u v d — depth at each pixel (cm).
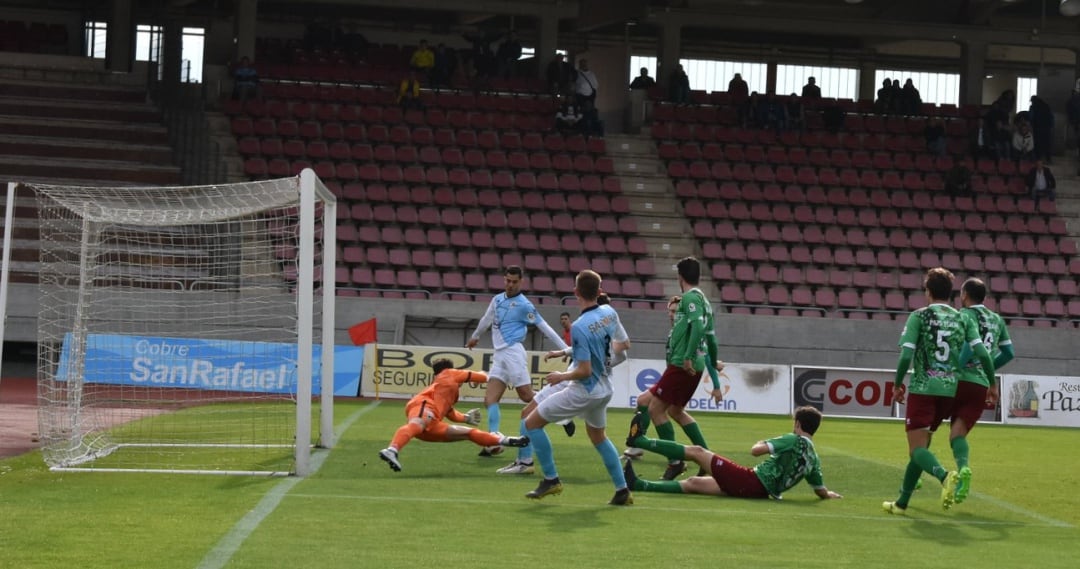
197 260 4219
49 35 6341
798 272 5291
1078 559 1448
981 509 1850
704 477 1894
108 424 2827
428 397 2034
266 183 2080
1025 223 5728
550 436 2844
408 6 6028
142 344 3578
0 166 5047
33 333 4400
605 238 5350
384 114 5675
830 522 1656
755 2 6056
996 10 6844
